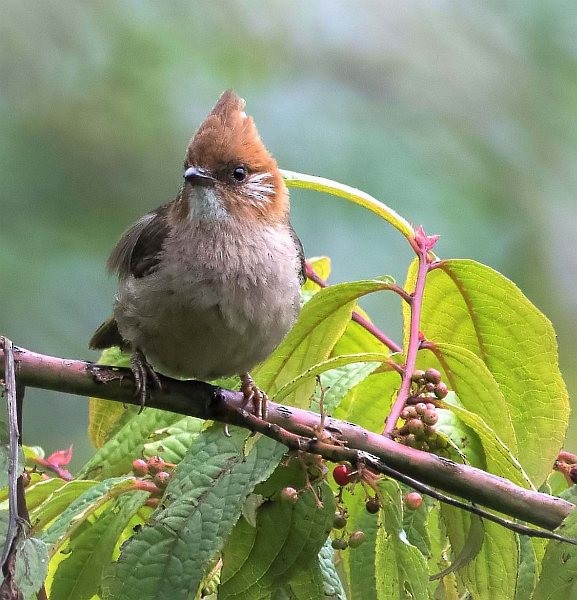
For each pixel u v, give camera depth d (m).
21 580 3.62
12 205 3.97
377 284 3.71
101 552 3.69
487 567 3.70
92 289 3.97
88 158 4.00
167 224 3.75
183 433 3.71
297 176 3.73
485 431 3.69
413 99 4.30
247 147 3.75
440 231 4.00
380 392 3.73
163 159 4.01
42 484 3.71
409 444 3.69
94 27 4.03
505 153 4.17
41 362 3.68
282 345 3.74
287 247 3.75
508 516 3.70
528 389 3.72
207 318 3.74
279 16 4.29
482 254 4.01
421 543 3.69
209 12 4.15
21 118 4.00
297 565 3.67
